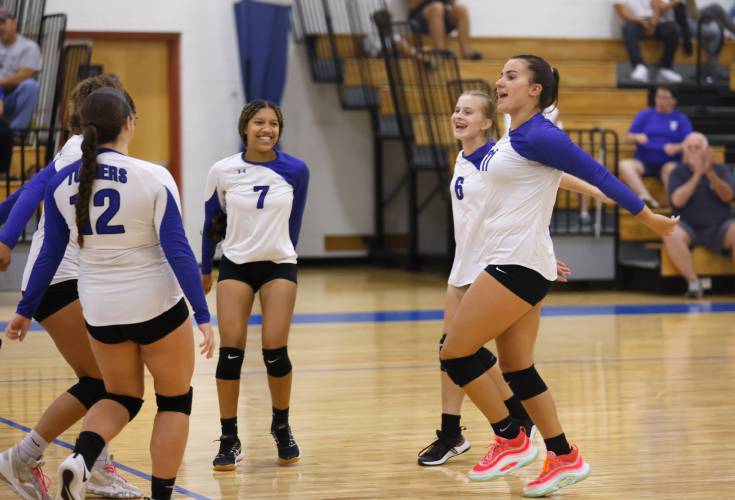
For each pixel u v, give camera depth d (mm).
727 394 11359
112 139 6430
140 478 8086
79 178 6285
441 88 22906
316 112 26078
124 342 6477
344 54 25688
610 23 26969
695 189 20453
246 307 8570
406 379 12312
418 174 26484
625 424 9953
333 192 26422
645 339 15195
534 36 26703
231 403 8469
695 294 20266
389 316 17656
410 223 25438
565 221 22703
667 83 25422
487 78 24016
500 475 7895
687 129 22203
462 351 7484
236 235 8602
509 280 7215
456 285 8523
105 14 24422
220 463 8367
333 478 8172
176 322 6457
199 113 25062
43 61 21844
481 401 7734
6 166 17094
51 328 7332
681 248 20359
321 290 21484
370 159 26531
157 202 6273
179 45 24797
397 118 23969
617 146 21688
